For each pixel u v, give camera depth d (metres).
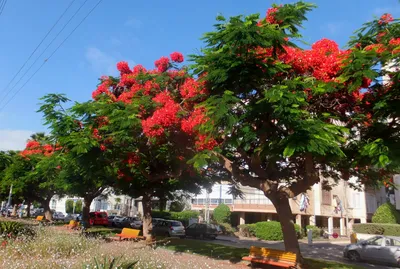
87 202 28.64
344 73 8.68
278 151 8.86
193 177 17.41
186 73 12.99
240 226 32.75
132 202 59.34
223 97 8.60
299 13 9.04
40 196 39.41
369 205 40.41
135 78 13.68
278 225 29.11
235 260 13.19
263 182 11.84
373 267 15.46
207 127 8.88
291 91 8.64
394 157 8.25
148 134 10.92
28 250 9.92
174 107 10.96
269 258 11.84
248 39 7.96
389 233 25.38
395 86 8.79
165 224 27.23
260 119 9.35
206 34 8.96
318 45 9.98
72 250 9.80
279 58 9.48
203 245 17.48
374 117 9.63
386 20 9.60
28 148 32.22
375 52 8.25
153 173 16.78
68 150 13.78
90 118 12.99
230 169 12.17
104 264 6.94
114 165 14.74
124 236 18.33
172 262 8.84
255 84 9.12
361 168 11.82
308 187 10.98
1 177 36.72
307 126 7.98
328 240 31.52
